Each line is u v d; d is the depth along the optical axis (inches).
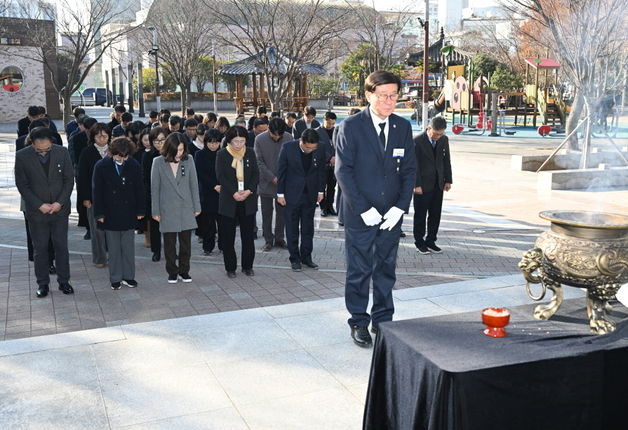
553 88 1291.8
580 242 107.6
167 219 241.1
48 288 237.1
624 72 643.5
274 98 736.3
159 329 179.9
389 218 160.2
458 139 1001.5
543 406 92.0
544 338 100.0
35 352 164.4
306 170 260.1
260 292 235.6
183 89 1302.9
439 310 191.6
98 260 276.2
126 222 236.5
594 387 94.6
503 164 656.4
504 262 273.9
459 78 1254.9
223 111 2004.2
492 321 100.5
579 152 647.1
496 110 1074.1
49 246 264.4
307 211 263.3
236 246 315.9
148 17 1286.9
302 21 823.7
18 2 1311.5
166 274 264.8
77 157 339.9
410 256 285.4
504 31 1745.8
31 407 135.0
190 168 243.9
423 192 282.0
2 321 206.4
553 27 608.1
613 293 107.0
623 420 98.5
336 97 2124.8
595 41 590.2
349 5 986.7
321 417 129.4
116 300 228.4
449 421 86.7
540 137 1032.8
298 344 168.1
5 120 1376.7
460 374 85.9
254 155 252.7
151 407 134.3
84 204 271.4
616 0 570.6
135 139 327.9
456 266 267.3
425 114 830.5
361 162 161.3
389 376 103.7
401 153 162.1
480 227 349.7
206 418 129.4
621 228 105.4
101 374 150.9
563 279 110.0
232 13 943.7
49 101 1433.3
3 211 419.2
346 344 167.9
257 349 164.9
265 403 135.6
